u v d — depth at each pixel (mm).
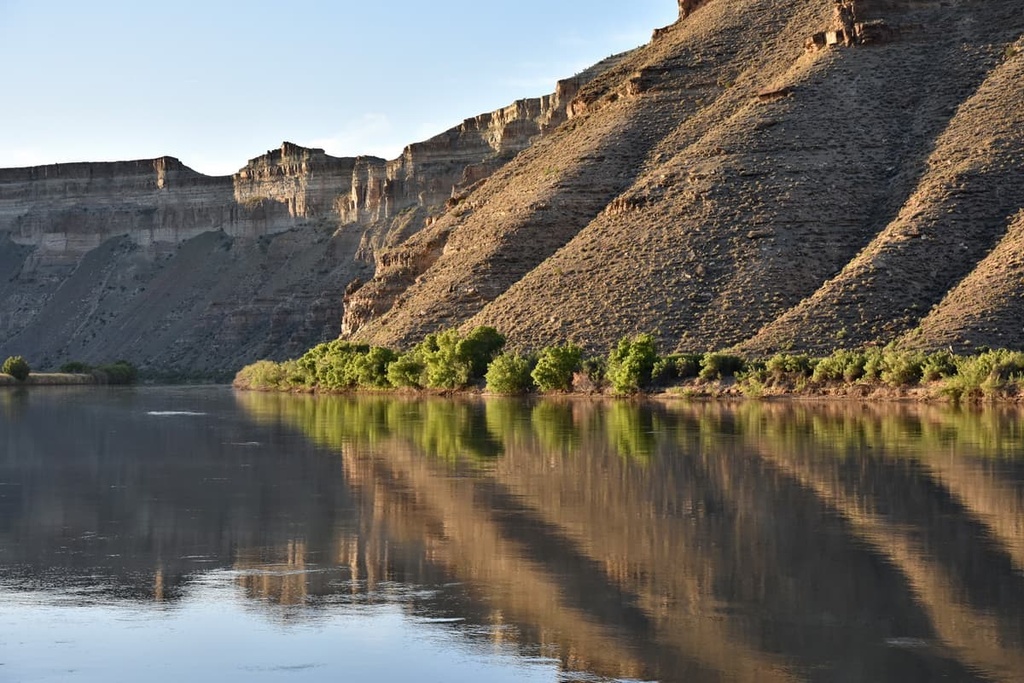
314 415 74625
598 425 59531
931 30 112625
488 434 55469
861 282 88188
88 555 27156
